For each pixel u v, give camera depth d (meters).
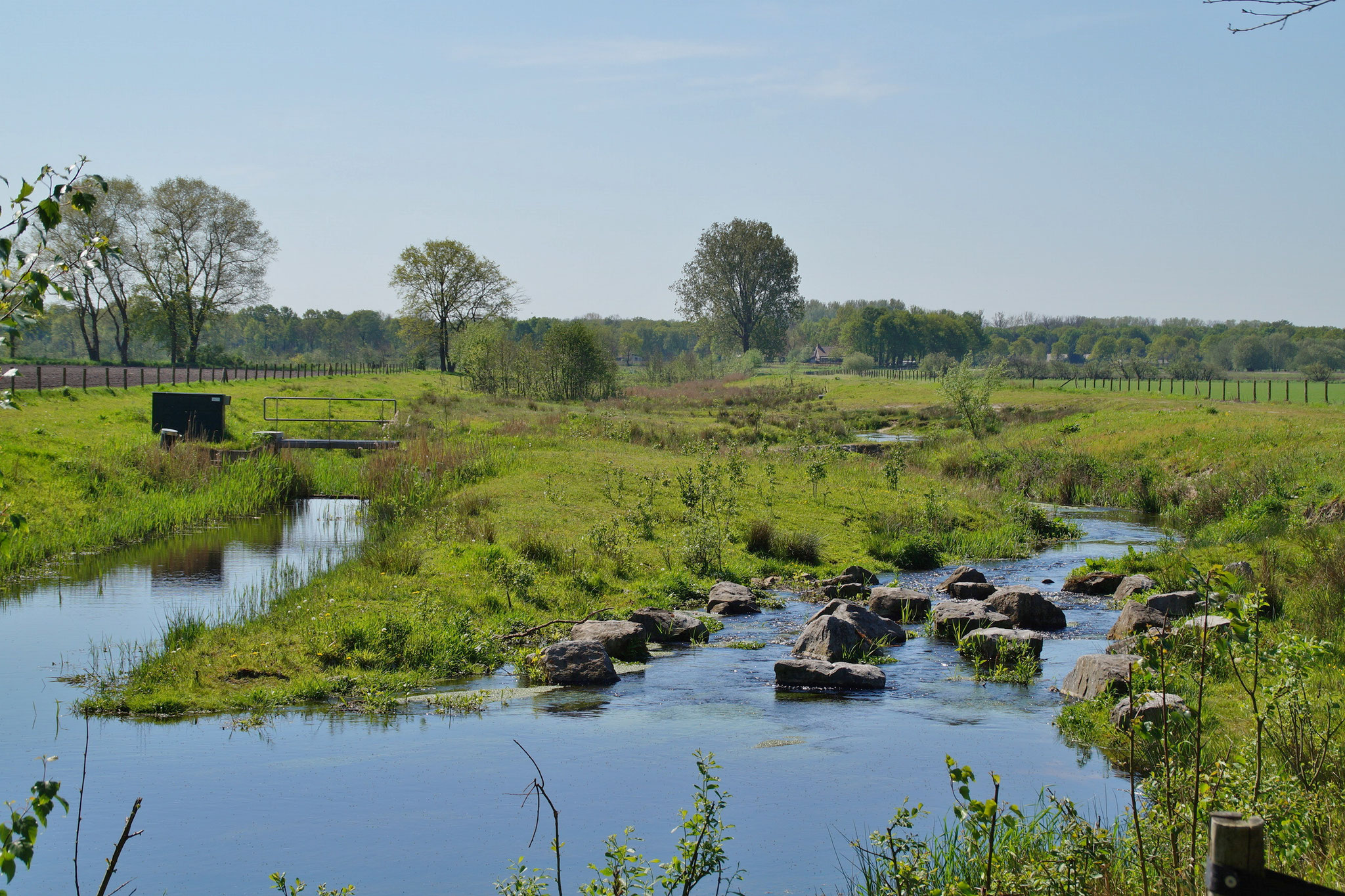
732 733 9.49
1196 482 29.05
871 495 25.62
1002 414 51.84
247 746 8.96
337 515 23.86
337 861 6.58
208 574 16.64
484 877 6.31
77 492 21.67
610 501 22.62
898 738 9.30
